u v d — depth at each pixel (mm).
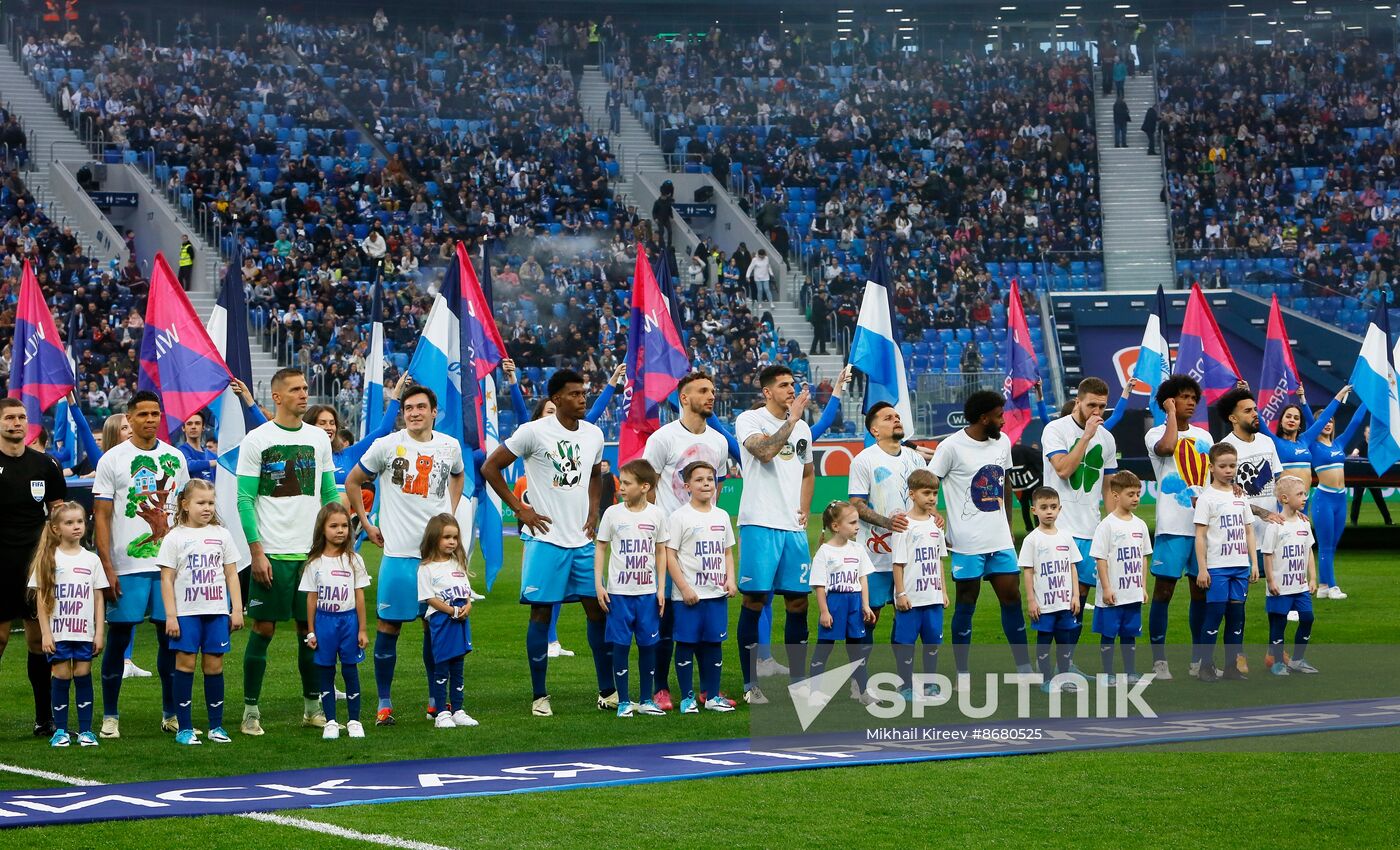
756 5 46969
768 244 37719
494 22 46156
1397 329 33281
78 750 9086
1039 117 43312
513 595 17531
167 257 33969
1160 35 46750
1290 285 33562
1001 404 10945
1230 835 6867
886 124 43625
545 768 8383
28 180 34781
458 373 14273
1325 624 14297
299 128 39188
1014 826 7043
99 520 9539
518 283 34219
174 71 39594
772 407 10727
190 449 13055
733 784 7934
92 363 27938
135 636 14469
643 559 10188
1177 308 33406
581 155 40031
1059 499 11234
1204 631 11438
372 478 10266
